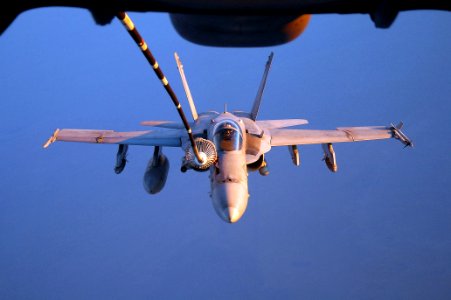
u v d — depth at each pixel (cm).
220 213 1191
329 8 174
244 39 207
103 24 178
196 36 208
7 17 160
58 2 166
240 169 1274
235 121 1378
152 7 171
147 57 457
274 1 168
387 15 175
